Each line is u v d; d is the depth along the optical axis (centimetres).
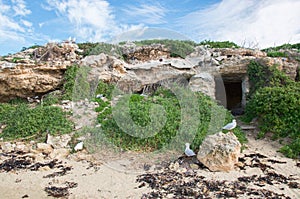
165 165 776
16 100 1377
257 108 1116
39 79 1336
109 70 1380
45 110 1104
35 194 621
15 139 977
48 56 1517
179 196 597
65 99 1251
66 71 1380
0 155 859
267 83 1298
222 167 730
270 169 758
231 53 1565
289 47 1897
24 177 710
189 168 753
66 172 740
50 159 831
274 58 1378
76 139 936
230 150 741
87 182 677
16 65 1320
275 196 597
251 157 841
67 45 1532
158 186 648
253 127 1116
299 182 680
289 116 1028
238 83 1666
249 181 673
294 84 1238
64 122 1039
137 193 615
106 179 693
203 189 626
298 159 845
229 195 598
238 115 1376
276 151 913
